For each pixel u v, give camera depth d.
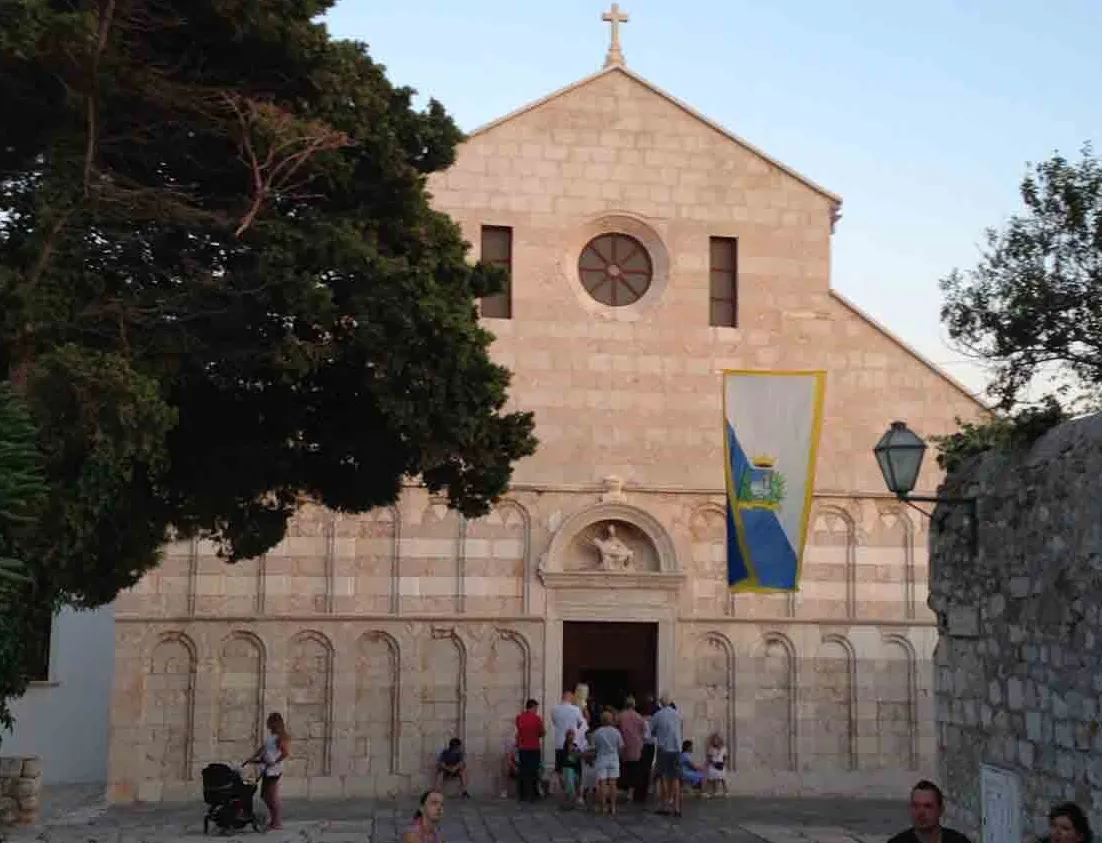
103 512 16.94
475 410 18.94
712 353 33.34
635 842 24.08
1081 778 14.22
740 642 32.59
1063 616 14.70
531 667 31.92
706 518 32.94
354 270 18.20
